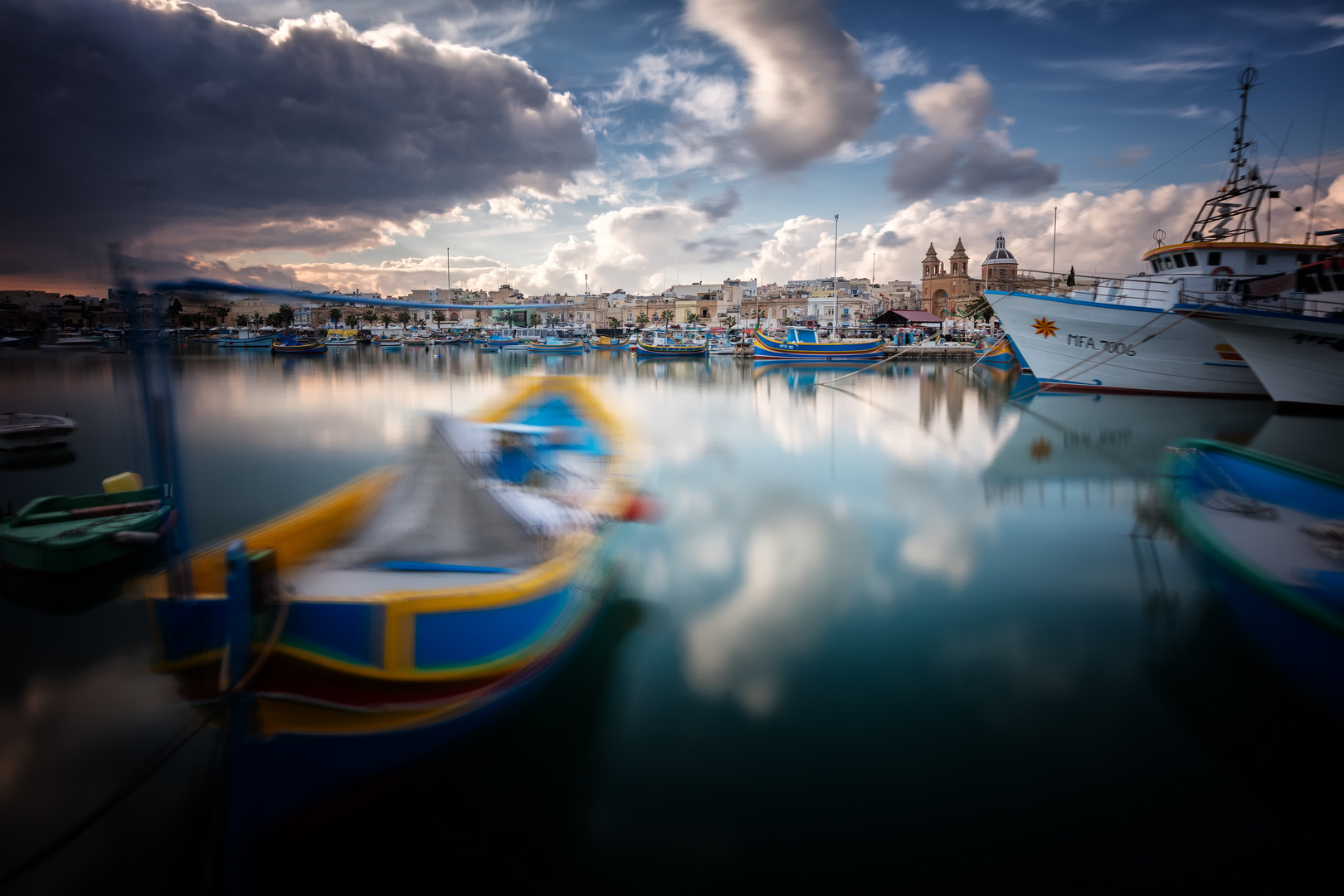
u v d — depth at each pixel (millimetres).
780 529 11039
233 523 11570
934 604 8016
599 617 7453
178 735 5391
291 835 4180
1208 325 24797
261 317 95625
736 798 4629
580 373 50500
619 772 4887
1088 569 9195
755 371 55219
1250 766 4980
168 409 4746
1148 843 4277
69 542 8102
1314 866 4105
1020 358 32844
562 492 8766
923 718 5609
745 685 6141
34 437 18141
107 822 4469
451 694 4586
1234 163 25609
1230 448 9133
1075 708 5785
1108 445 19516
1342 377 23891
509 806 4535
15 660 6656
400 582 5484
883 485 14289
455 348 98625
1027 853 4172
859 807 4555
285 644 4004
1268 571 5742
